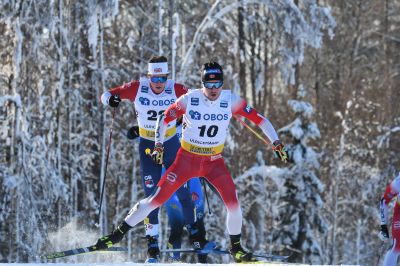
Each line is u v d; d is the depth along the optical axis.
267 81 69.62
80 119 58.34
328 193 74.75
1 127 51.94
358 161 75.25
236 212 21.22
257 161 63.16
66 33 56.00
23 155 51.56
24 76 54.28
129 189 64.69
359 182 74.94
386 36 81.69
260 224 65.06
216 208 62.03
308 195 60.34
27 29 53.91
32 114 55.47
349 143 75.50
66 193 53.66
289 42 58.81
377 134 76.50
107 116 62.19
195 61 64.69
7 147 52.00
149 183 25.14
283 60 59.47
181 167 21.00
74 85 57.75
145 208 20.95
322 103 78.00
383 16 85.81
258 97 69.56
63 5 56.12
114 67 62.19
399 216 25.50
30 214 51.59
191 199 26.00
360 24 83.81
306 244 60.06
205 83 20.31
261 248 64.50
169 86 25.08
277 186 61.00
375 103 78.81
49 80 56.22
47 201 53.06
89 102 58.34
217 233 61.91
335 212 73.06
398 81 81.25
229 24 63.66
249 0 59.69
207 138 20.84
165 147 25.39
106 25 63.12
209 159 21.09
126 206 64.75
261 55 69.88
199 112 20.66
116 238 21.20
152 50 61.16
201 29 59.59
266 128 21.12
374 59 83.56
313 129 60.28
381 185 74.38
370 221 74.44
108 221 65.50
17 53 52.06
